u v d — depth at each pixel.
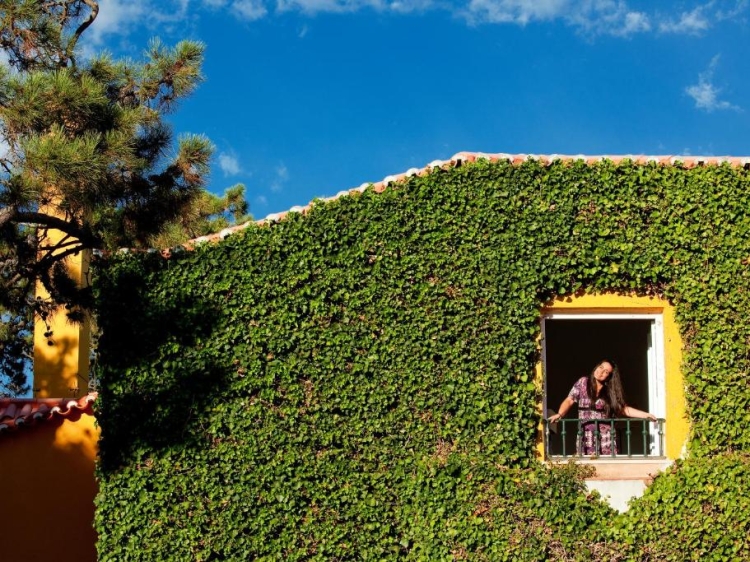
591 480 11.45
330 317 11.66
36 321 17.75
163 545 11.19
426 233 11.80
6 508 13.80
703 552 11.29
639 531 11.23
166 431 11.39
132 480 11.29
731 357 11.75
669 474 11.49
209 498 11.30
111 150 13.07
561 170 11.95
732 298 11.88
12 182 12.31
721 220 11.99
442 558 11.13
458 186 11.88
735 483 11.42
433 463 11.32
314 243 11.73
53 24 14.46
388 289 11.68
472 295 11.68
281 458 11.38
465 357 11.56
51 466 14.01
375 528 11.28
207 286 11.67
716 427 11.66
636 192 11.98
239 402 11.46
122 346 11.55
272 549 11.24
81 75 14.02
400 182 11.90
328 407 11.45
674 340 11.92
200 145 15.27
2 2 13.64
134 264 11.70
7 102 12.64
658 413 11.94
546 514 11.16
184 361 11.53
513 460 11.41
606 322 15.48
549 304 11.87
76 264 17.20
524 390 11.57
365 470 11.40
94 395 14.38
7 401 14.60
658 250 11.88
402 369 11.55
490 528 11.17
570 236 11.85
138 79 14.90
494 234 11.80
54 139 12.12
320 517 11.33
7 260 14.95
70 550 13.86
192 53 14.95
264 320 11.63
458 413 11.45
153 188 15.12
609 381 12.25
